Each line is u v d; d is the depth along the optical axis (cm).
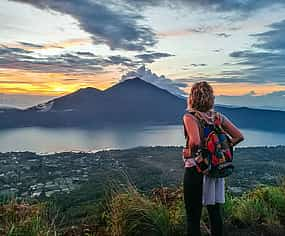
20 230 329
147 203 402
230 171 321
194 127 320
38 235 333
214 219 345
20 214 357
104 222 411
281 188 515
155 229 383
